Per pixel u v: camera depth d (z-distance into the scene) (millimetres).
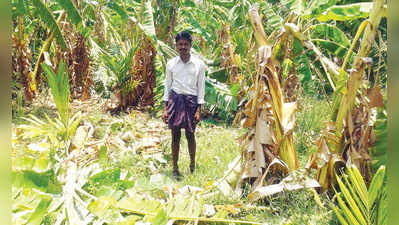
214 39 7504
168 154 4289
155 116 6559
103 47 7629
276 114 3072
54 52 7277
